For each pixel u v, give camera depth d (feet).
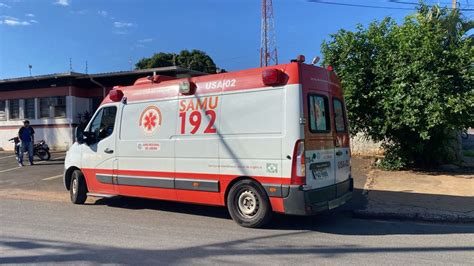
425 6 46.50
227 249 19.24
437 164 44.62
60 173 47.78
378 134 42.42
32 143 56.65
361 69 41.52
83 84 72.74
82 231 22.82
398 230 23.03
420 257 18.04
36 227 23.85
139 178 27.30
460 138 47.70
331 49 43.57
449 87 38.19
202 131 24.62
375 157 51.47
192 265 17.03
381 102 40.34
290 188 21.42
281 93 22.00
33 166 54.75
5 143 77.77
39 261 17.72
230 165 23.52
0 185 41.22
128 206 30.01
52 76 69.62
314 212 21.79
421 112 38.32
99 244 20.21
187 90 25.17
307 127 21.80
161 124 26.43
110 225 24.23
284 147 21.65
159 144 26.40
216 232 22.40
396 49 40.47
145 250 19.15
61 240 21.01
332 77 25.08
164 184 26.11
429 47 38.09
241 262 17.35
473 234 22.15
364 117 43.32
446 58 38.78
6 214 27.66
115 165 28.55
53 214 27.55
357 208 27.09
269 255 18.31
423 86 37.78
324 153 23.12
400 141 43.14
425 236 21.71
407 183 35.65
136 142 27.50
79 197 30.89
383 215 26.04
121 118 28.55
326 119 23.72
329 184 23.41
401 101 38.86
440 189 32.96
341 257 18.03
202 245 19.92
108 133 29.30
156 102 26.86
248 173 22.85
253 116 22.81
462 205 27.63
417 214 25.54
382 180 37.22
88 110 73.51
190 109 25.23
